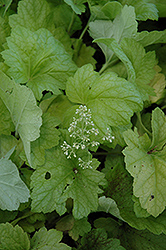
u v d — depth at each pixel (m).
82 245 0.72
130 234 0.74
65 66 0.76
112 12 0.77
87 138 0.70
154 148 0.72
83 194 0.70
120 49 0.73
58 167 0.71
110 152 0.79
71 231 0.73
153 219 0.72
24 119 0.69
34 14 0.76
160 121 0.72
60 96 0.77
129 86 0.71
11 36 0.73
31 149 0.70
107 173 0.75
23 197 0.68
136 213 0.71
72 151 0.70
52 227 0.74
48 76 0.75
